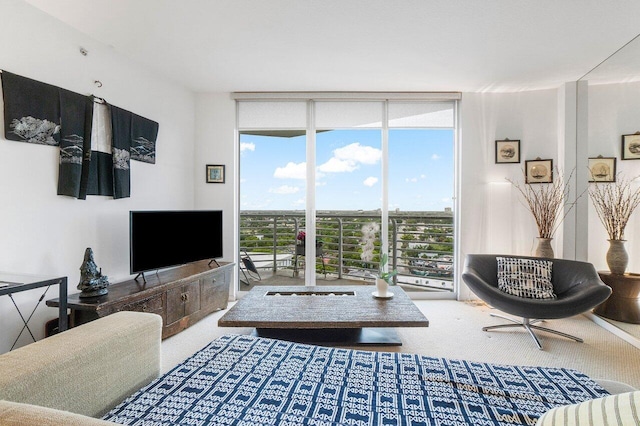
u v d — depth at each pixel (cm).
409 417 109
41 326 233
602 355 259
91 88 278
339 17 251
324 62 329
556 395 122
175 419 106
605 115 328
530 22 257
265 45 295
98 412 116
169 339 288
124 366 127
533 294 300
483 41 287
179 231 331
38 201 233
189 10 241
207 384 128
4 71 211
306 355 157
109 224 295
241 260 436
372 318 240
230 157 417
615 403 80
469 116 412
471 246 413
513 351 265
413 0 230
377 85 390
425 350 266
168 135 374
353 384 130
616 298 303
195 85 394
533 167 403
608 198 325
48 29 241
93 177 277
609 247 315
